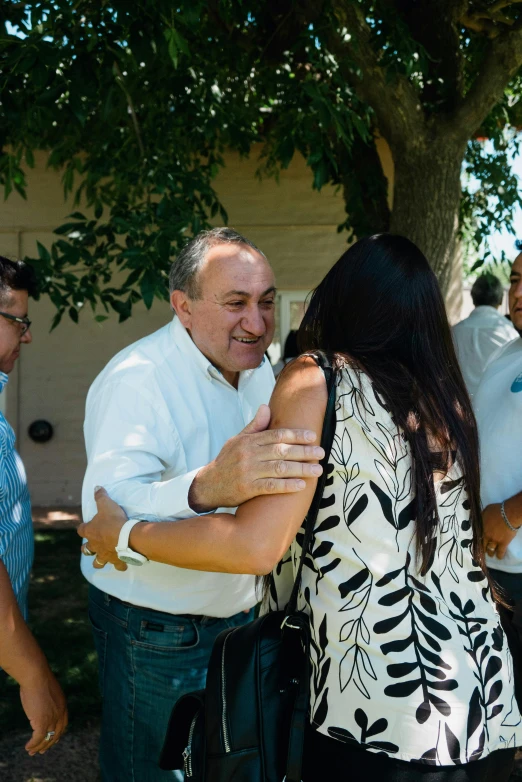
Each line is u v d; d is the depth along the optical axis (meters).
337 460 1.34
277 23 4.62
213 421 1.95
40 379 8.36
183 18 3.35
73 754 3.10
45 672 1.80
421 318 1.46
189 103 4.73
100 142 4.95
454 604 1.36
